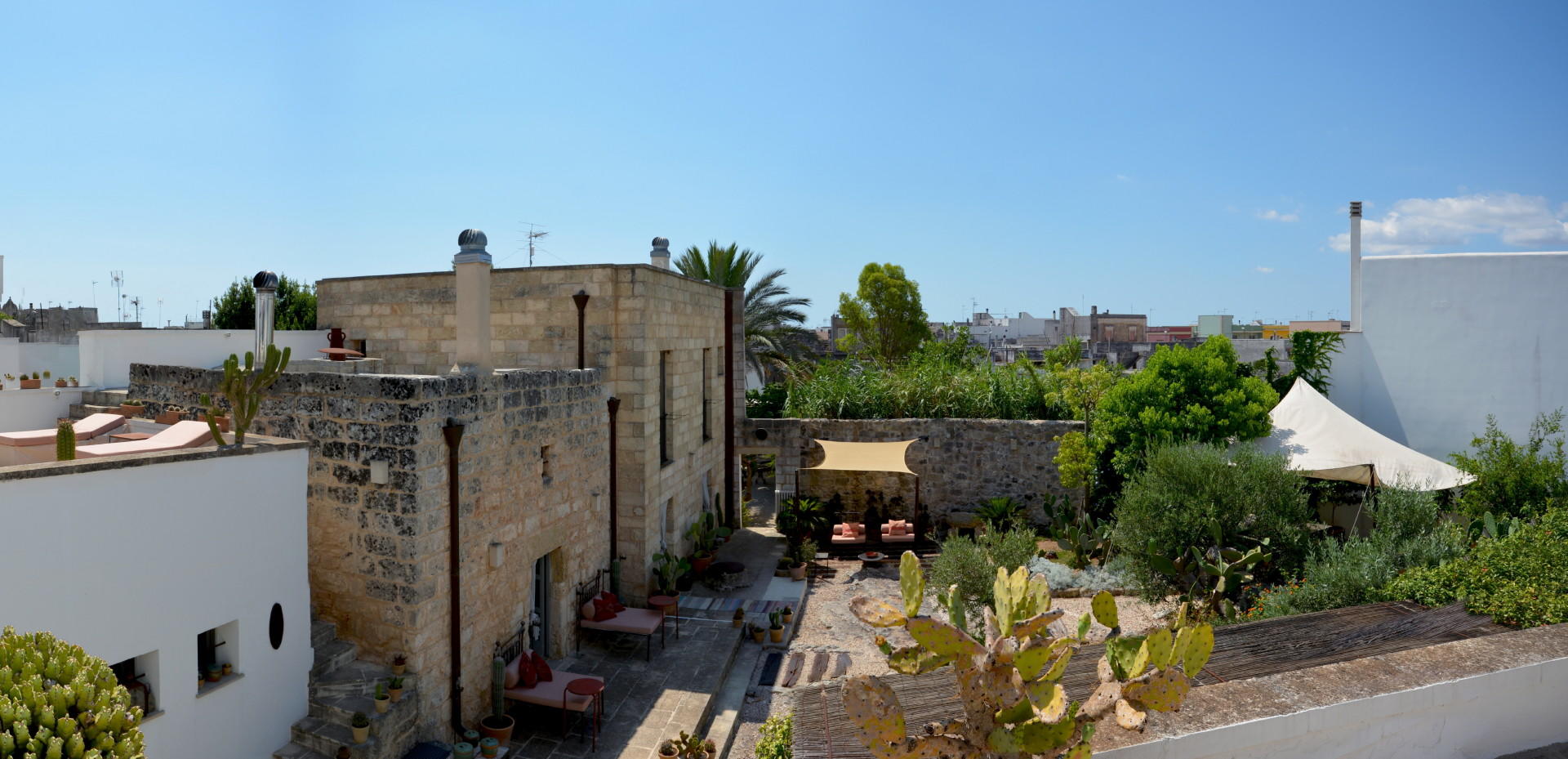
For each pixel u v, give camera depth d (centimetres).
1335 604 1179
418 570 1073
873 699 340
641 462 1722
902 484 2591
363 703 1016
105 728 443
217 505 884
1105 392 2481
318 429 1131
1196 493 1647
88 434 1148
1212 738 403
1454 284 2389
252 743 926
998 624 363
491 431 1226
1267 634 700
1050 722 327
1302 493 1681
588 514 1561
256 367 1388
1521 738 478
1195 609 1543
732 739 1274
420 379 1065
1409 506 1517
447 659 1131
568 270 1733
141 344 1678
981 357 4212
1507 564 861
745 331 3397
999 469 2531
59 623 734
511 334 1781
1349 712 431
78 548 750
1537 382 2305
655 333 1798
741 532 2539
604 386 1614
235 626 911
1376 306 2492
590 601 1564
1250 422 2023
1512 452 1750
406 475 1070
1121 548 1797
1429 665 476
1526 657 489
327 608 1130
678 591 1909
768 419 2588
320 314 1994
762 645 1636
